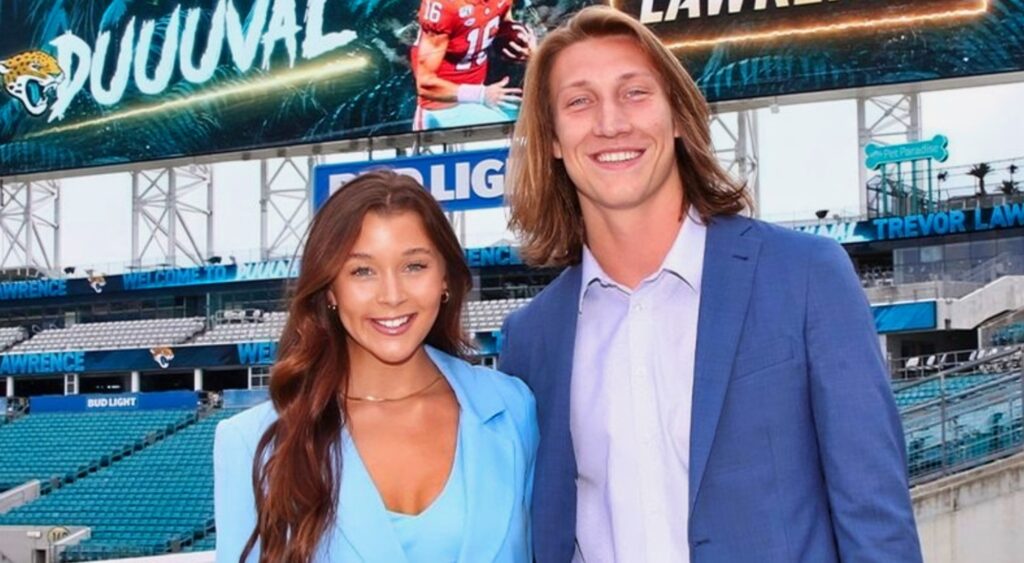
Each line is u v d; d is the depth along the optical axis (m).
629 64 2.14
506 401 2.33
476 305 22.19
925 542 7.34
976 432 8.87
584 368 2.23
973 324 17.44
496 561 2.16
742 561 1.94
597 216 2.21
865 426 1.87
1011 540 7.09
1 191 27.03
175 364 22.52
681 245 2.13
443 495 2.16
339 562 2.08
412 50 17.08
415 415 2.26
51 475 20.14
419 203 2.20
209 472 18.98
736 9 15.33
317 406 2.14
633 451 2.10
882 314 17.95
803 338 1.96
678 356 2.09
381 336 2.19
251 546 2.12
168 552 15.84
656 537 2.06
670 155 2.15
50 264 27.97
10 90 20.05
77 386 24.94
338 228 2.14
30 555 15.77
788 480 1.94
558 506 2.23
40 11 20.06
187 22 18.91
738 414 1.97
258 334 23.12
